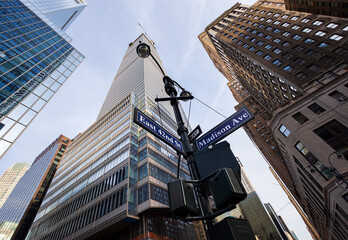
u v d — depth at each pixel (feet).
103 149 159.84
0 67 92.12
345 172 54.19
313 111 71.00
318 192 71.77
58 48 156.87
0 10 126.52
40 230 150.51
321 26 118.52
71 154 217.77
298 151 71.00
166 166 134.82
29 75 106.93
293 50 123.44
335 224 76.38
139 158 129.39
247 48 156.97
